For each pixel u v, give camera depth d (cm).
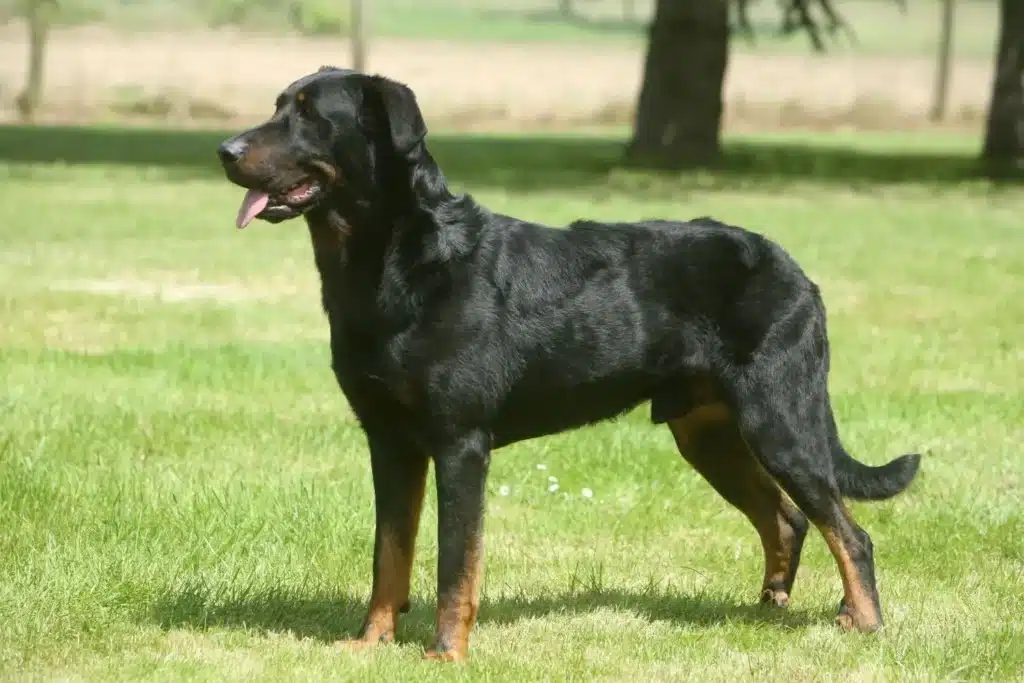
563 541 1179
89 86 7469
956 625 956
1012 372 1795
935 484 1310
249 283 2384
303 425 1446
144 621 938
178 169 4294
